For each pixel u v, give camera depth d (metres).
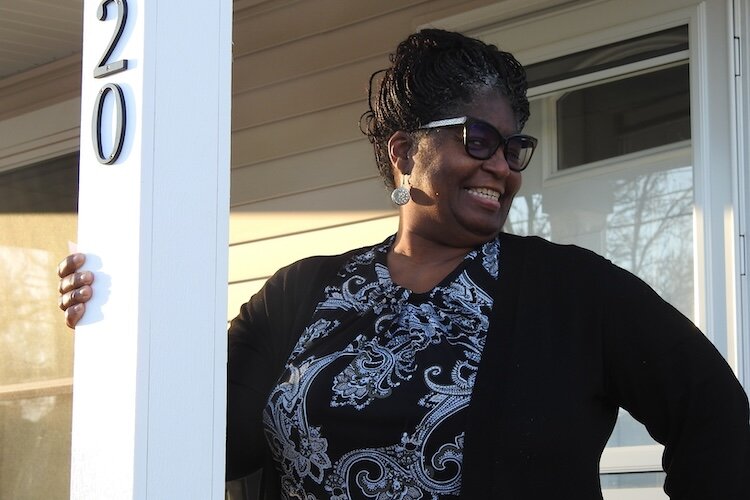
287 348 1.88
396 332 1.73
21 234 3.42
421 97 1.84
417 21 3.40
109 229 1.58
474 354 1.67
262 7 3.78
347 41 3.57
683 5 2.86
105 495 1.52
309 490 1.71
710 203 2.76
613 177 3.03
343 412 1.68
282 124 3.71
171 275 1.55
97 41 1.65
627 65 3.00
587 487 1.59
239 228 3.78
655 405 1.64
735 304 2.69
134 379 1.50
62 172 3.33
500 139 1.79
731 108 2.75
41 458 3.25
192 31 1.61
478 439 1.60
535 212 3.17
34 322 3.38
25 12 3.11
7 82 3.41
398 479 1.63
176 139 1.58
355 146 3.52
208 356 1.57
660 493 2.83
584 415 1.61
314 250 3.59
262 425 1.82
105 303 1.57
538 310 1.68
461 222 1.80
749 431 1.62
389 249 1.92
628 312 1.64
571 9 3.08
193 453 1.54
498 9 3.21
